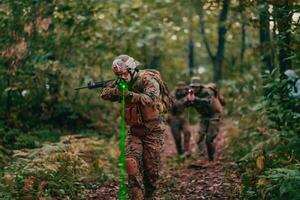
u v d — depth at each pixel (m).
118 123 15.74
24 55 12.19
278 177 7.32
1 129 11.32
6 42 11.99
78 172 9.41
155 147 7.70
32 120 13.14
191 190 9.44
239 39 26.31
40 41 12.61
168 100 7.85
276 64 11.38
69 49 13.64
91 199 8.76
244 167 10.28
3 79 12.08
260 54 12.58
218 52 24.22
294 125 9.30
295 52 9.16
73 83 14.09
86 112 15.09
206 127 12.98
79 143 10.60
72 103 14.42
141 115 7.60
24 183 8.22
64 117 14.10
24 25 12.09
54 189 8.54
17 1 11.87
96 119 15.22
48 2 13.20
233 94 20.12
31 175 8.54
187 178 10.59
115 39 16.23
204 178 10.42
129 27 17.97
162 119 7.81
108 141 14.05
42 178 8.64
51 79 13.39
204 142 13.09
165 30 24.25
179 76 28.50
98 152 11.47
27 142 11.18
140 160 7.56
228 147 13.27
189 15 23.12
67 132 13.71
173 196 9.03
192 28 27.92
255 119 13.03
